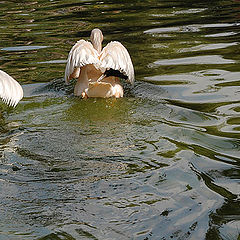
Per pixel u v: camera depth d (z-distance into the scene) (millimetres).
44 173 8383
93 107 11570
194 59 15414
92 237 6539
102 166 8594
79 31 19641
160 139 9672
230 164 8641
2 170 8516
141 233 6605
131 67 12328
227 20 20547
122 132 10023
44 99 12281
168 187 7832
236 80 13258
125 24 20641
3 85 10648
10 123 10672
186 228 6695
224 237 6473
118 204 7344
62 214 7109
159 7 24250
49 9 24688
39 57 16203
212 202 7367
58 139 9742
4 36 19203
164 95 12383
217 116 10891
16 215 7102
